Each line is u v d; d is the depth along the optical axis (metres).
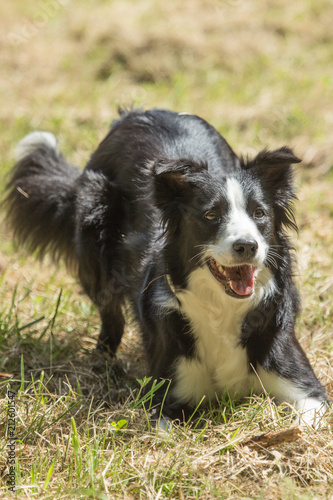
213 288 5.42
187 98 12.86
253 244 4.96
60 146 11.27
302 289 7.43
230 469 4.62
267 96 12.60
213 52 14.38
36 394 5.54
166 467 4.71
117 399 6.11
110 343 7.00
